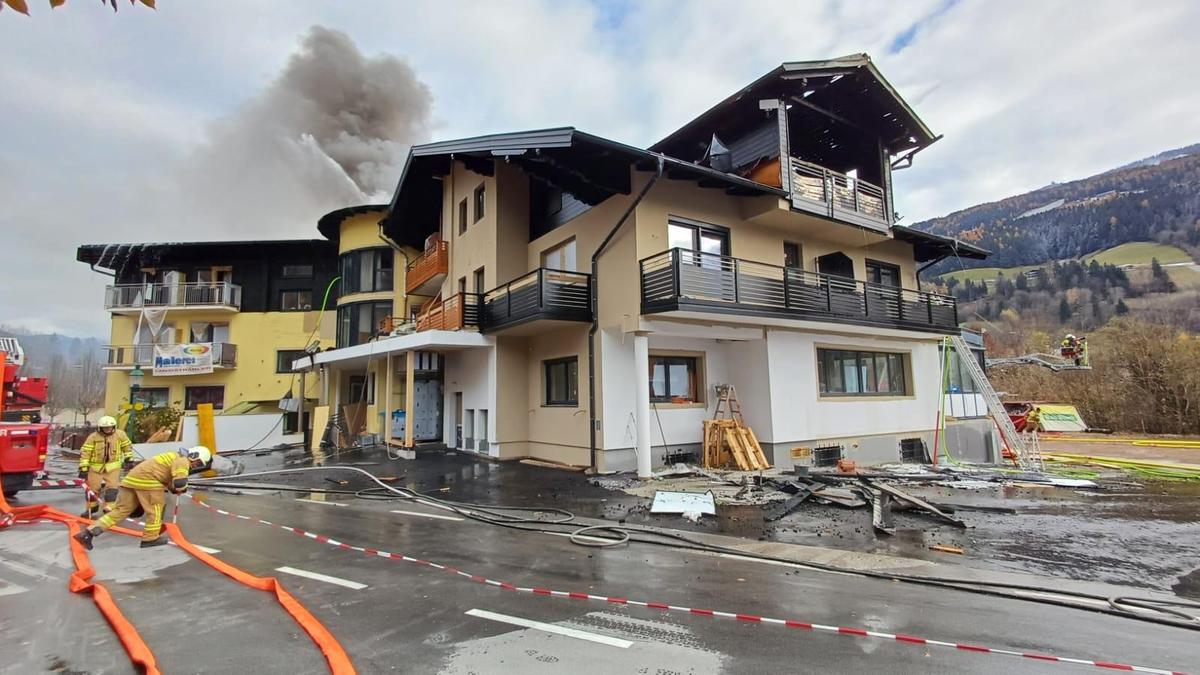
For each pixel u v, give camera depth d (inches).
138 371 815.7
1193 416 1094.4
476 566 227.9
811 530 291.7
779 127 538.0
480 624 165.2
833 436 579.2
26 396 492.4
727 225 532.1
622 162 468.1
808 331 569.0
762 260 557.0
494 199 611.2
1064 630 163.8
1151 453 808.3
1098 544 267.1
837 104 609.9
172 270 1093.8
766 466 504.7
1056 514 334.3
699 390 551.5
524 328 544.1
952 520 303.3
